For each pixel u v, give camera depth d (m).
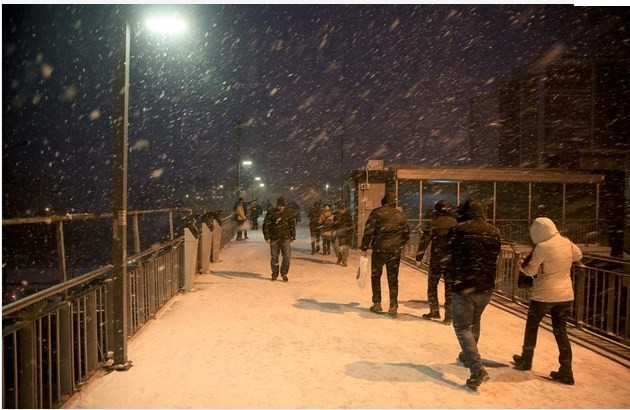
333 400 4.16
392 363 5.12
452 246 4.68
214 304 7.94
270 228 10.30
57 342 4.05
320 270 12.03
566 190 19.31
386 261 7.21
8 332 3.36
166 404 4.05
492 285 4.58
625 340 5.95
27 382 3.62
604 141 22.27
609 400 4.25
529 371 4.95
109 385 4.45
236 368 4.91
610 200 19.03
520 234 18.53
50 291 3.73
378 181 17.33
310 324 6.68
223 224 17.47
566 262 4.65
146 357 5.23
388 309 7.67
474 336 4.86
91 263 26.53
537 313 4.80
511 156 27.27
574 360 5.35
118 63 4.89
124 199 4.94
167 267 8.09
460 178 17.56
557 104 23.84
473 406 4.09
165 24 6.48
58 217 4.07
